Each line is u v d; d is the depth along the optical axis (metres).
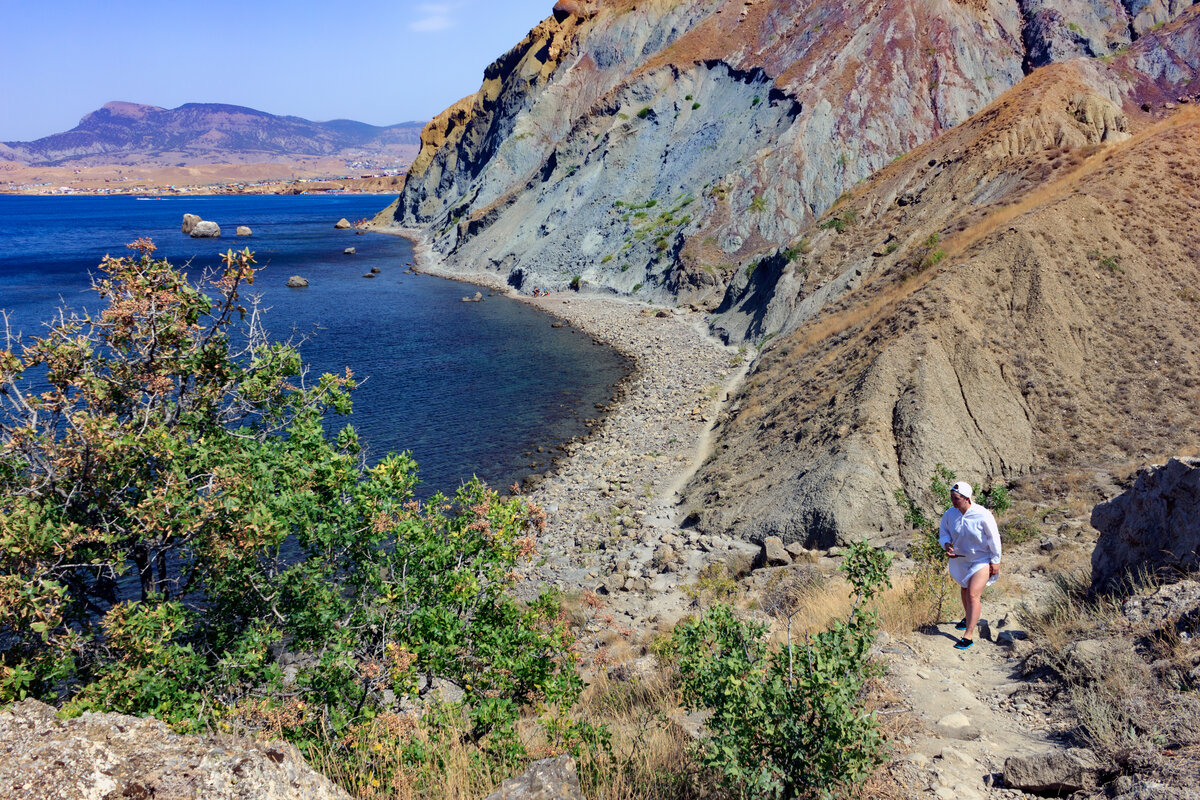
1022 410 23.05
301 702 6.93
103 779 3.62
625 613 17.81
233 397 9.47
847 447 22.41
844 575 16.02
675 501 27.22
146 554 8.39
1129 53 66.00
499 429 35.56
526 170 104.94
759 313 47.66
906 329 25.59
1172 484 8.60
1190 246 26.98
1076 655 6.61
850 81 70.88
